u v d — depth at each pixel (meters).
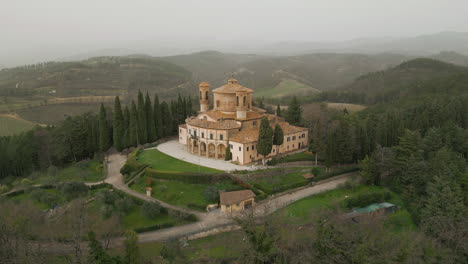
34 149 99.94
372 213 64.12
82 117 112.38
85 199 69.38
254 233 48.91
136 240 47.94
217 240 57.19
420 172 72.56
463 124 104.25
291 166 84.50
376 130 95.00
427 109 110.25
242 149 83.06
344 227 52.47
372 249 47.06
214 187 70.38
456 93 153.25
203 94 107.75
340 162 84.69
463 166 73.94
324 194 72.62
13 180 91.56
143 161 89.69
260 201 68.38
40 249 53.12
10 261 48.25
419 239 50.59
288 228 56.16
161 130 113.06
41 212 63.06
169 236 58.75
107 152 107.25
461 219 55.53
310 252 49.34
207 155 91.12
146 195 72.69
